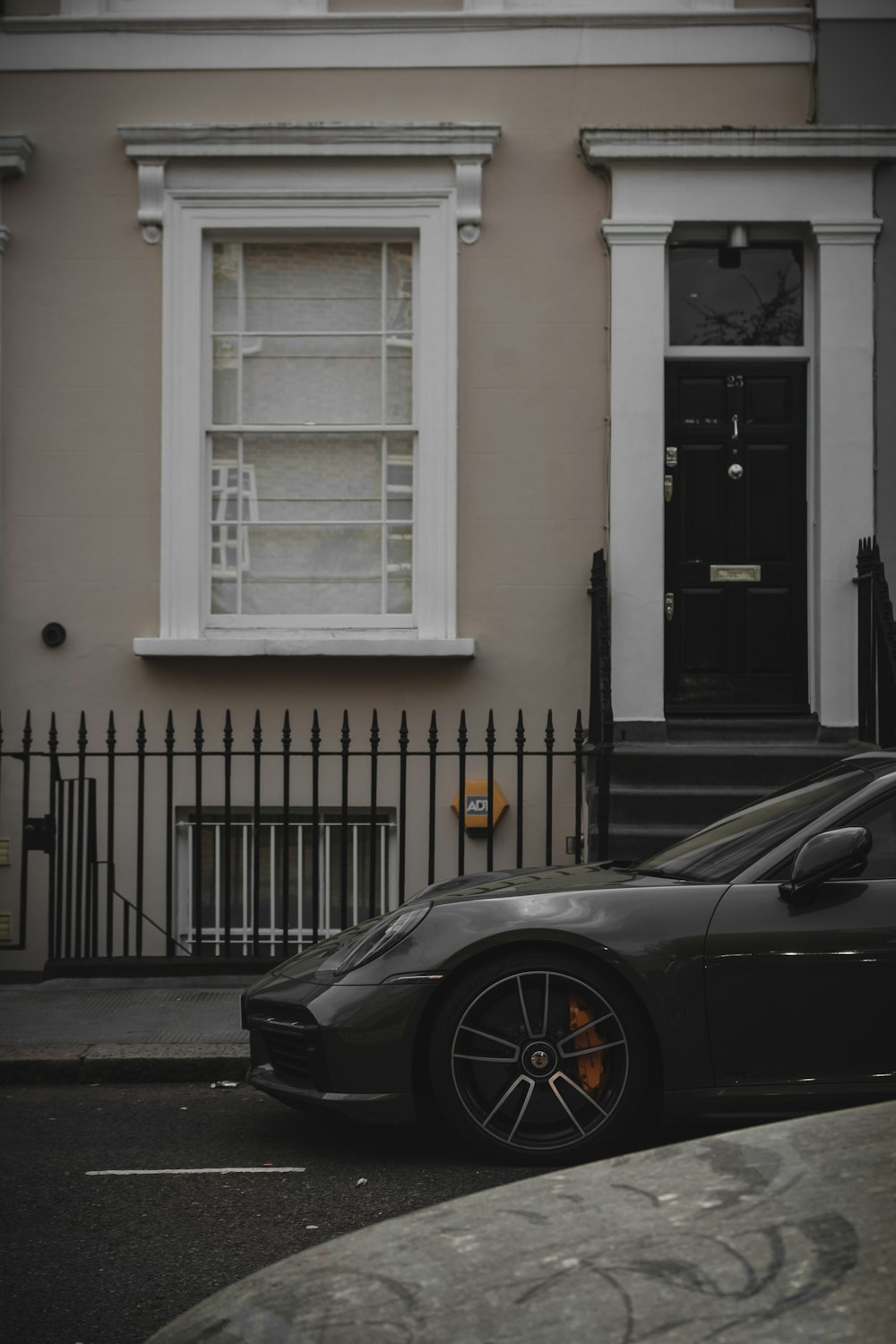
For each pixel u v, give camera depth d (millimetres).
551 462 9102
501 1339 1406
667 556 9234
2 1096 5672
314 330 9367
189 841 9031
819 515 8992
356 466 9344
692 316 9344
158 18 9180
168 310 9141
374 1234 1769
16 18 9164
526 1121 4457
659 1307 1407
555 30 9180
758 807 5090
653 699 8906
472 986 4449
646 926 4414
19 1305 3340
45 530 9109
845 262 9000
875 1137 1773
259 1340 1527
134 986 7410
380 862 9023
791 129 8922
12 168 9078
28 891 8977
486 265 9148
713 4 9180
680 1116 4359
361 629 9227
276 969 5059
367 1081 4469
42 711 9055
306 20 9180
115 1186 4324
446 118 9195
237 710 9047
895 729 7816
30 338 9148
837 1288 1378
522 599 9078
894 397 8984
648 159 8977
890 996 4316
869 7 9008
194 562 9086
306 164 9172
